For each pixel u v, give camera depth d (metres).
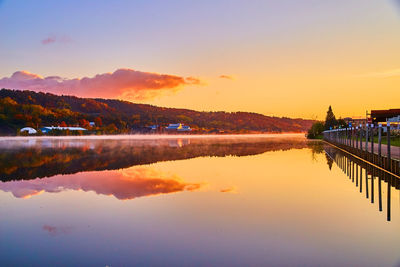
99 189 14.82
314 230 8.91
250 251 7.54
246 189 14.70
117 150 40.19
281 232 8.78
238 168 22.33
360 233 8.64
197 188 15.01
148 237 8.52
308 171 20.61
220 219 10.01
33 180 17.39
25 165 24.14
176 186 15.52
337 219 9.90
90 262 7.04
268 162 26.19
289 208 11.25
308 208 11.25
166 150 40.56
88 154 34.06
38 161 26.95
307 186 15.40
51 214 10.75
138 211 11.02
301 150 40.56
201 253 7.45
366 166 22.50
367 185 15.52
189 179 17.61
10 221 10.01
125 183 16.38
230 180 17.23
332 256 7.22
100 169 21.91
